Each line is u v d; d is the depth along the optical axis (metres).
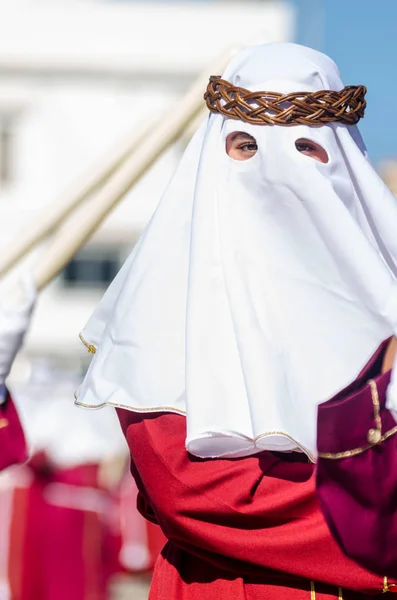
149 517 4.09
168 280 3.95
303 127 3.88
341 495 3.58
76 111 37.78
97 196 5.19
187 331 3.77
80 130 37.84
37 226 5.41
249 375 3.63
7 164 38.06
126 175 5.20
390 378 3.60
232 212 3.88
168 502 3.70
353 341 3.73
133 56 37.44
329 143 3.90
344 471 3.57
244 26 37.12
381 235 3.96
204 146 4.01
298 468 3.66
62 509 11.65
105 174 5.37
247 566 3.70
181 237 4.01
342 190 3.93
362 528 3.57
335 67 4.11
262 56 4.01
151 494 3.76
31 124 37.72
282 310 3.76
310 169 3.81
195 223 3.90
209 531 3.66
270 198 3.85
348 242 3.73
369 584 3.60
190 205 4.05
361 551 3.57
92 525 11.80
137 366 3.86
